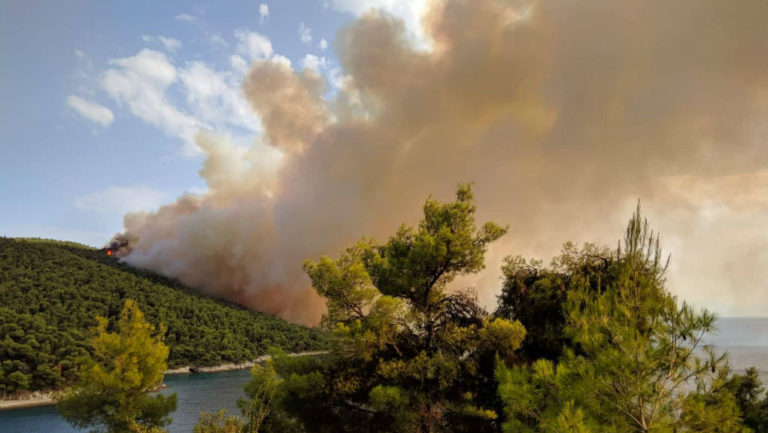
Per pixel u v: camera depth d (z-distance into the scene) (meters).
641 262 9.78
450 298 18.22
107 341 27.39
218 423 13.78
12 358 100.69
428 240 17.19
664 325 8.83
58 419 78.19
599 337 9.19
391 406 14.76
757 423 10.29
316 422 16.62
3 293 151.12
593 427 8.45
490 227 17.98
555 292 16.55
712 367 8.65
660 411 8.46
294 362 17.42
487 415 15.27
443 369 15.31
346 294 17.12
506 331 15.27
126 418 26.17
